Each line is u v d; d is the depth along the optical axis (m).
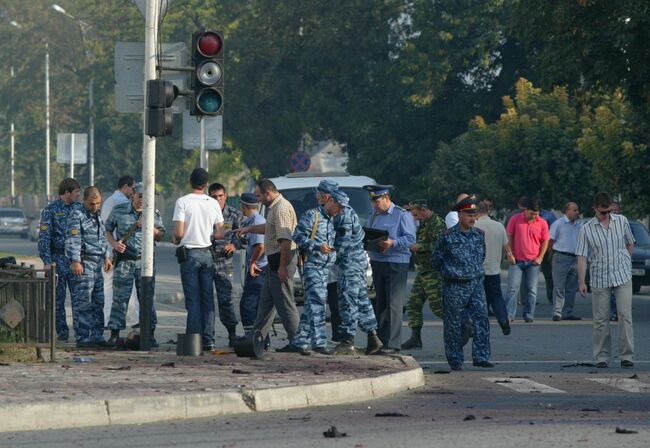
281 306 37.22
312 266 35.88
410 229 38.69
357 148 130.00
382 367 32.34
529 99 92.31
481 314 36.44
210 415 25.81
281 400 27.06
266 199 37.19
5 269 33.97
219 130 61.09
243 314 39.78
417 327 42.03
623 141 72.19
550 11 56.94
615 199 86.38
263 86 134.25
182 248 37.75
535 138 87.50
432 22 115.69
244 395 26.50
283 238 36.72
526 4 58.16
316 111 129.00
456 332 36.00
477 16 113.19
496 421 25.02
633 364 37.03
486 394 30.12
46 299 33.19
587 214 88.38
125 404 24.84
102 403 24.59
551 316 57.28
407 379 31.08
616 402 28.70
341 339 36.72
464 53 114.19
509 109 90.56
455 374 34.69
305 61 129.00
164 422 24.88
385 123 122.69
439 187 104.62
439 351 41.62
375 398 29.17
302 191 53.78
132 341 37.88
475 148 103.06
